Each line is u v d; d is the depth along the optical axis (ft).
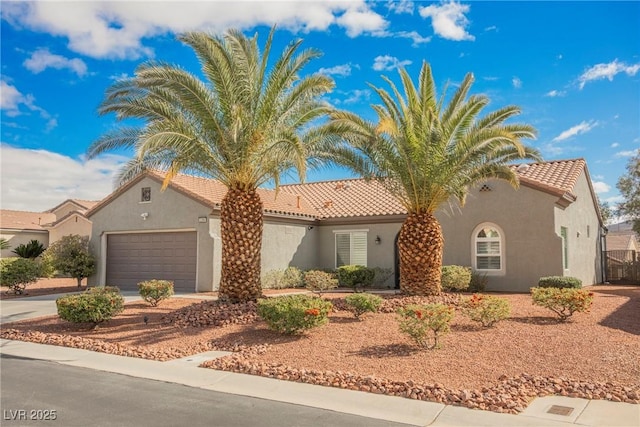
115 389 25.21
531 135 49.49
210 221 67.36
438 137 46.91
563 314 39.47
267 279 70.18
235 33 44.75
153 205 72.18
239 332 38.37
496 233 66.80
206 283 66.54
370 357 30.17
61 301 40.98
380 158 51.13
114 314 42.73
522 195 65.10
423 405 22.16
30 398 23.54
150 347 35.09
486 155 48.34
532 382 24.75
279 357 31.09
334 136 48.85
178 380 26.89
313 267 81.46
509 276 65.10
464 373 26.61
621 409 21.18
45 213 138.31
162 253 71.97
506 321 39.32
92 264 76.54
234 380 26.71
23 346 36.50
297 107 47.62
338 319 42.19
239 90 44.50
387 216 75.25
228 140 44.96
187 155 44.75
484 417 20.54
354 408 21.97
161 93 44.65
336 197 88.07
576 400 22.48
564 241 68.23
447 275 59.82
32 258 95.86
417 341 31.81
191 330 39.93
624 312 43.62
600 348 30.60
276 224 74.18
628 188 98.27
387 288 73.77
